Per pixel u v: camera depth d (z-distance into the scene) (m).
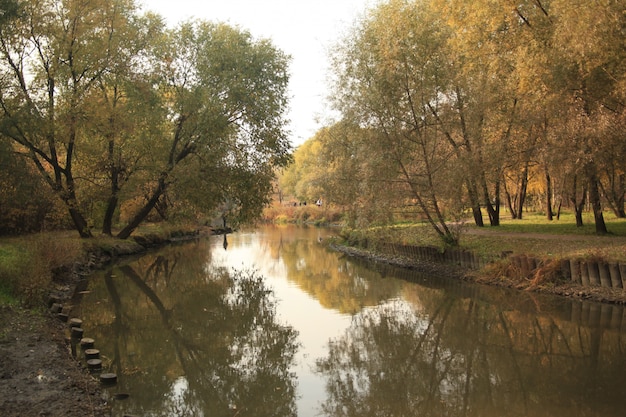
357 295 18.72
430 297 17.77
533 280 16.86
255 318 15.37
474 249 20.83
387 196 20.41
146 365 10.84
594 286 15.21
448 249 21.92
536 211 48.28
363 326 14.41
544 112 18.25
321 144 25.23
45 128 20.94
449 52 20.20
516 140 20.12
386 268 24.86
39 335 10.81
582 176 19.25
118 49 24.16
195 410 8.67
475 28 20.03
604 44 14.81
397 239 26.83
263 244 39.47
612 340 11.98
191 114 26.48
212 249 35.25
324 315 15.74
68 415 7.17
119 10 24.70
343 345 12.66
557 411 8.30
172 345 12.48
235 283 21.70
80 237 26.50
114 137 24.38
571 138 16.02
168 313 15.88
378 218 20.97
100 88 25.16
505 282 17.84
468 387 9.72
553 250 18.08
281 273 24.48
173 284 21.31
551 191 37.22
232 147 28.06
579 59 15.02
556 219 32.28
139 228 40.72
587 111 17.27
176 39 27.48
